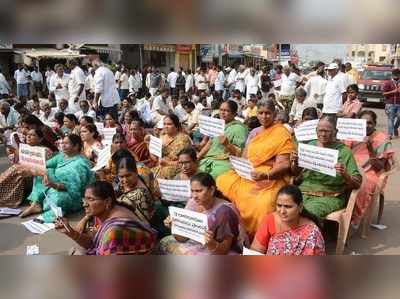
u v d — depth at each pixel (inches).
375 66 700.7
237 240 137.4
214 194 141.6
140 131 247.9
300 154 169.8
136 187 163.0
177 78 727.1
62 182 214.5
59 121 331.9
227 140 214.8
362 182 173.0
